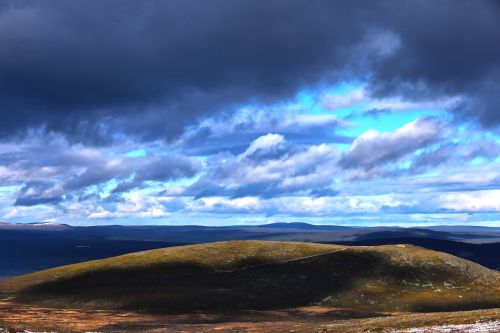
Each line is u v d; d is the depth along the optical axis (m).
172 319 133.88
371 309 154.00
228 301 155.88
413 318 78.00
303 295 165.38
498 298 164.25
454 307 156.00
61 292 166.12
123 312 143.88
